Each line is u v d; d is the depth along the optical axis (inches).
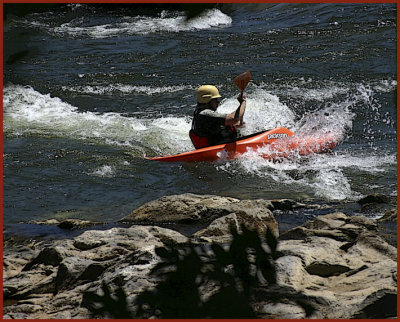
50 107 1663.4
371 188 1026.1
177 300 507.2
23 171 1172.5
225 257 541.6
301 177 1106.1
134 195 1045.2
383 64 1814.7
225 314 488.7
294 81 1739.7
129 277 567.2
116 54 2167.8
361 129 1389.0
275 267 574.2
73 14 2906.0
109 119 1542.8
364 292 540.7
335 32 2162.9
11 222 934.4
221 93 1689.2
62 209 990.4
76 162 1221.7
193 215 885.2
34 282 647.8
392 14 2278.5
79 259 650.8
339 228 753.6
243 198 1007.0
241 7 2647.6
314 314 497.4
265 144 1224.8
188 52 2117.4
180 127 1471.5
